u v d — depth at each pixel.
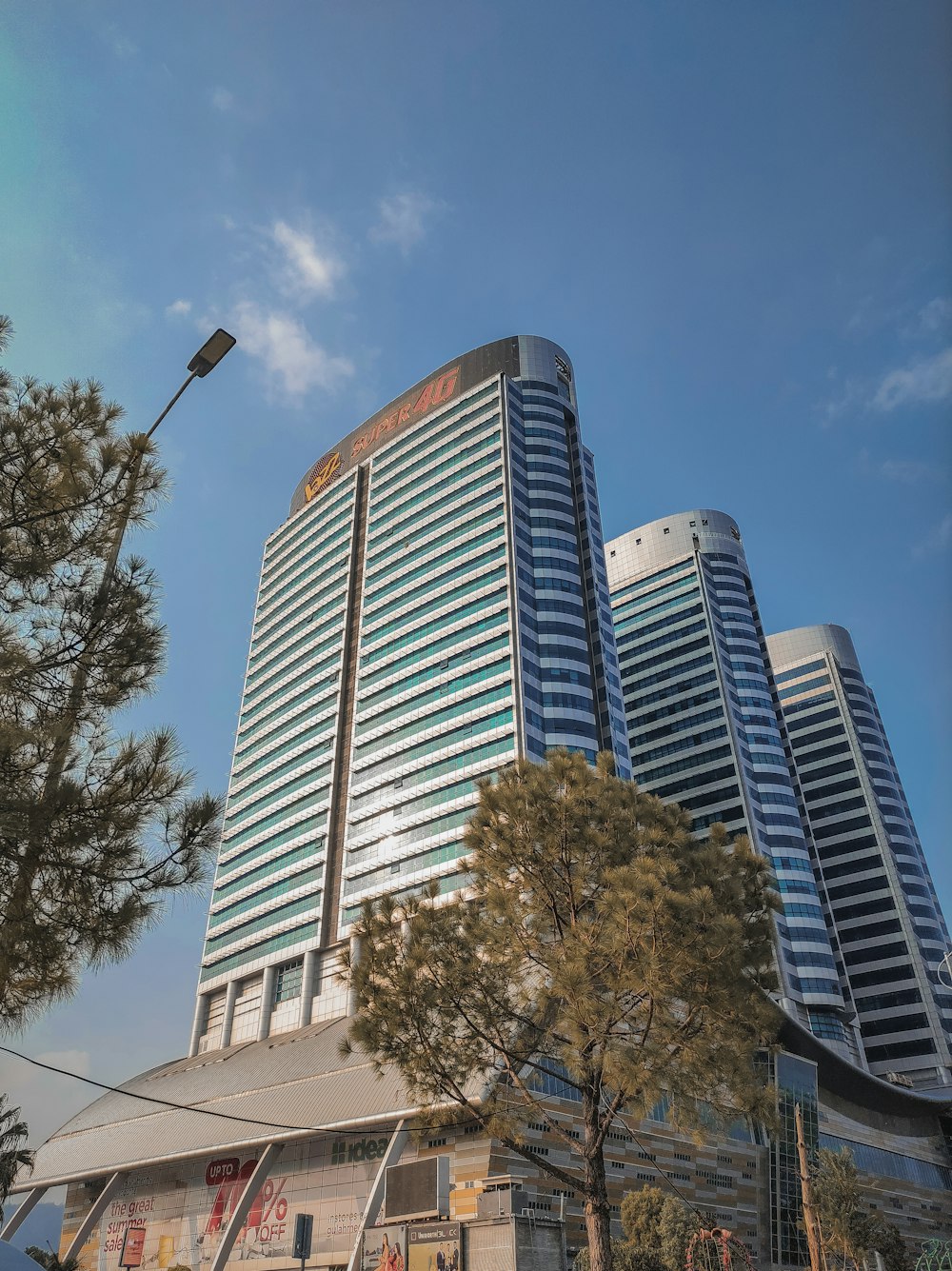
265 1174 69.19
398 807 113.69
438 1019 20.08
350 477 159.00
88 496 14.56
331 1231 63.25
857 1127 98.38
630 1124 64.56
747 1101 18.28
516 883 21.67
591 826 21.39
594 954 19.50
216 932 133.00
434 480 139.88
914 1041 144.62
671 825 22.02
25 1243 91.38
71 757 12.76
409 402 158.62
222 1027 120.81
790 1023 82.56
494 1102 20.33
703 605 171.12
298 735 137.88
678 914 18.17
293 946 115.75
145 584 14.60
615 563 190.38
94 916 12.49
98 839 12.45
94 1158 85.81
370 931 20.98
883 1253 66.12
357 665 132.88
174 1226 75.56
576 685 114.19
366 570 142.00
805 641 196.62
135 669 14.05
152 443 15.80
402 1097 60.72
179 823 13.08
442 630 122.75
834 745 181.25
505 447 132.38
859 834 169.12
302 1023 107.88
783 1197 73.94
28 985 12.62
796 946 129.38
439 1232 30.12
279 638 155.25
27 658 13.08
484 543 125.50
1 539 13.54
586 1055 19.02
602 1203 19.44
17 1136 42.91
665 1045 19.17
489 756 107.50
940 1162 112.06
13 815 11.42
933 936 156.25
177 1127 82.06
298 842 125.88
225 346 19.27
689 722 159.75
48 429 14.79
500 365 148.75
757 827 142.88
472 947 20.11
